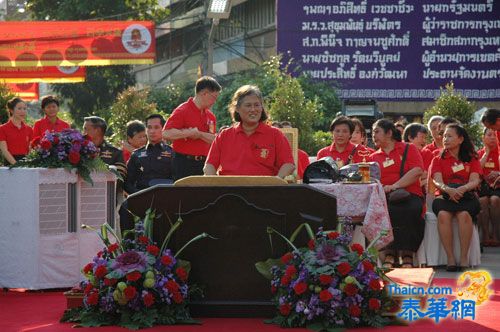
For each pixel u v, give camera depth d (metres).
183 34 52.09
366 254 9.30
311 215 9.51
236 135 10.56
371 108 27.36
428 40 34.84
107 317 9.37
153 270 9.29
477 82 34.94
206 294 9.58
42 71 36.69
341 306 9.02
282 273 9.30
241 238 9.55
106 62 32.81
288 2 34.75
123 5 49.03
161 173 14.33
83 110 49.69
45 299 11.50
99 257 9.65
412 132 17.14
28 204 12.16
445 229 15.09
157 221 9.65
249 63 44.34
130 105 28.25
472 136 23.67
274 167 10.57
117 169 14.10
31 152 12.44
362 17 34.75
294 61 34.84
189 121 13.26
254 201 9.53
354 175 12.27
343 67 34.84
